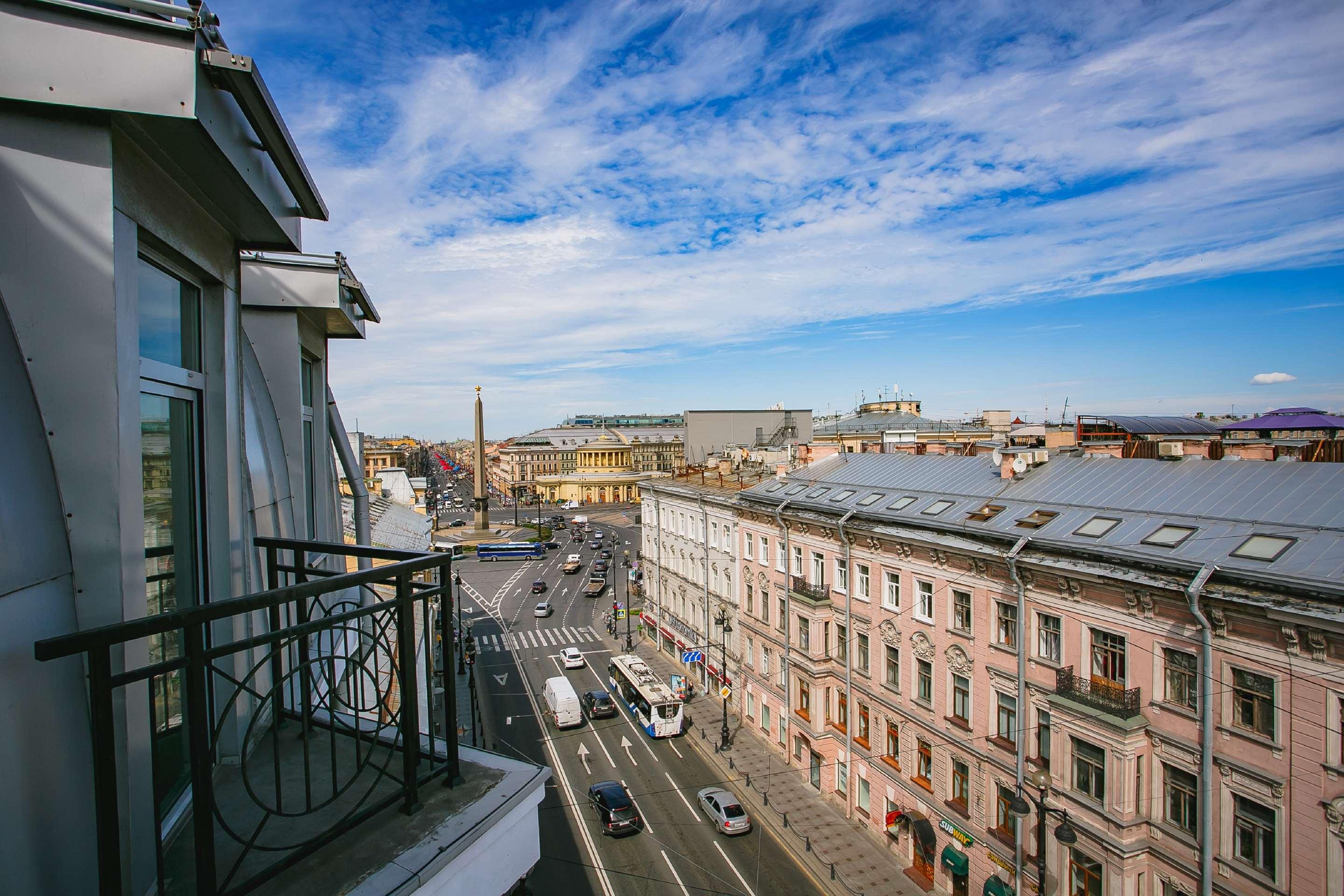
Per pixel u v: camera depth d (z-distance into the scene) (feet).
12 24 12.98
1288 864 41.73
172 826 16.52
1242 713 44.70
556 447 521.24
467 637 161.17
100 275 13.96
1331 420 105.91
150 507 18.08
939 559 69.21
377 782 15.66
